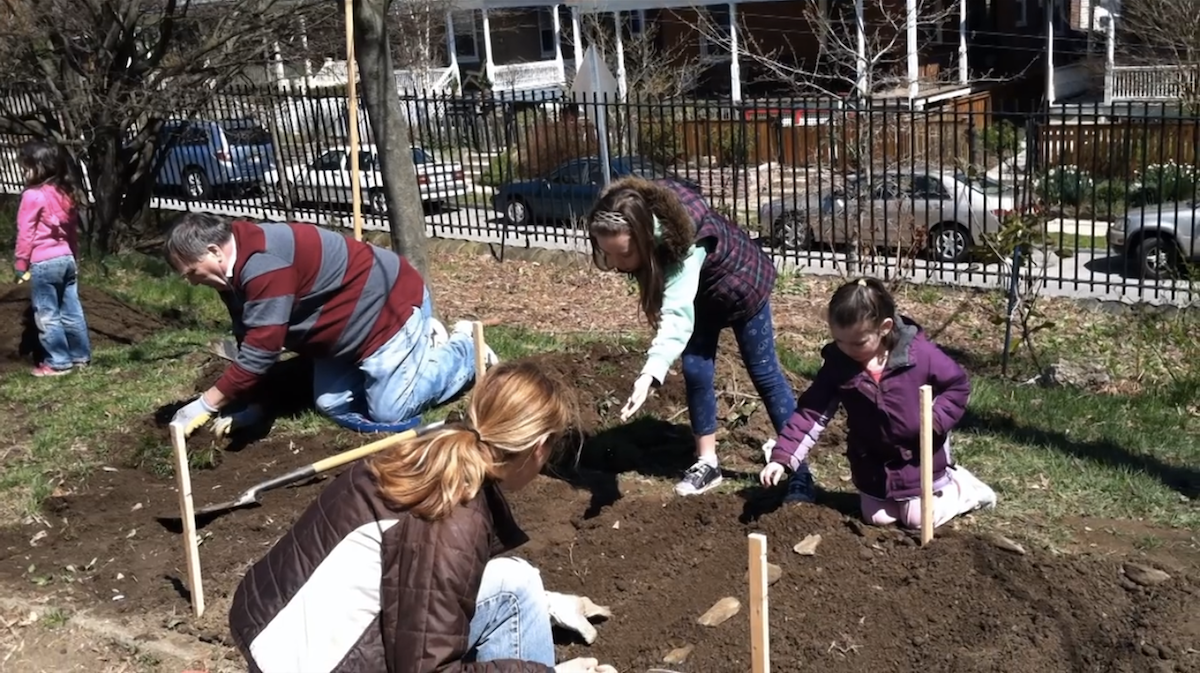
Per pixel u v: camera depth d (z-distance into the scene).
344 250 6.03
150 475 6.03
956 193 12.44
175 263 5.60
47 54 13.88
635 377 6.84
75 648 4.54
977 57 30.08
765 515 4.76
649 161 15.91
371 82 7.50
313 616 2.69
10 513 5.68
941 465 4.66
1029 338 9.93
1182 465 5.84
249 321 5.72
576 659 3.70
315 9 14.91
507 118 15.12
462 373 6.59
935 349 4.49
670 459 5.91
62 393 7.36
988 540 4.49
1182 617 4.04
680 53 29.45
